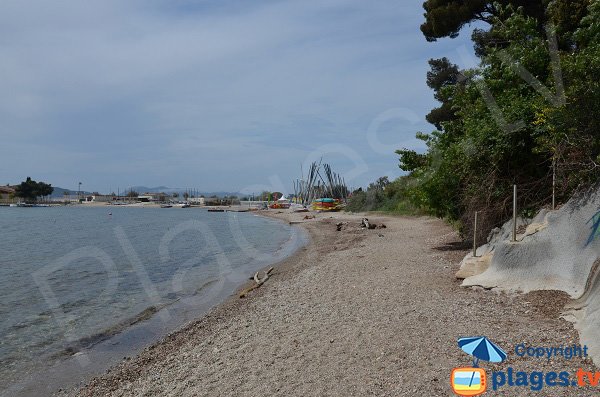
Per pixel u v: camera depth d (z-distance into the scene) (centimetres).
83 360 876
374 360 630
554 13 1477
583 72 924
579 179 947
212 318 1095
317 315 912
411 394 514
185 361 802
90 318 1173
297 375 623
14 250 2873
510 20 1334
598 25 1002
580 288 774
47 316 1199
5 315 1212
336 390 555
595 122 920
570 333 630
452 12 2273
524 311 754
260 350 764
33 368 845
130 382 749
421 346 650
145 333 1034
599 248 791
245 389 612
